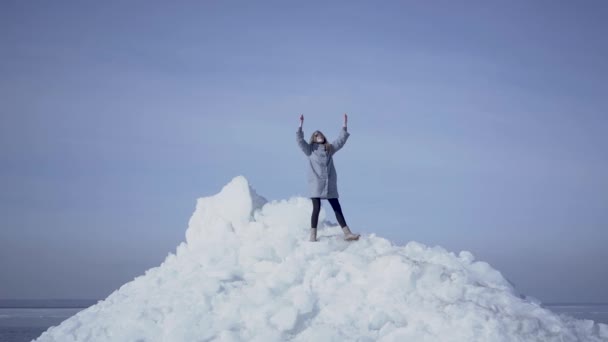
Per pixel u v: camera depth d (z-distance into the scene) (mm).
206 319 6973
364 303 7219
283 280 7562
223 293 7508
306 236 9047
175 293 7691
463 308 6949
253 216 9594
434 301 7156
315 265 7887
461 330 6578
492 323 6664
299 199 9883
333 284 7551
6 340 31594
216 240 9250
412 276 7496
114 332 7199
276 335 6613
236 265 8273
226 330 6695
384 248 8609
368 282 7602
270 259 8383
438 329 6691
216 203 9734
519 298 7625
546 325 6828
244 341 6617
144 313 7316
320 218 9516
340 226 9453
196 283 7828
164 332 6945
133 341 6875
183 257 9070
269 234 9047
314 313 7109
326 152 9188
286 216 9477
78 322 7969
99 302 8703
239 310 7098
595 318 51406
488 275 8250
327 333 6578
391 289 7379
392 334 6664
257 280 7777
